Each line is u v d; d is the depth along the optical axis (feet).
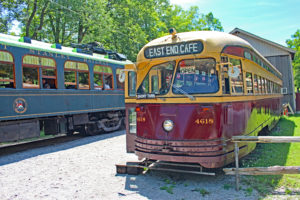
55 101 32.30
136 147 17.99
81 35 82.33
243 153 18.26
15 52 28.12
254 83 22.31
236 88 17.87
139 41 81.76
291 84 73.51
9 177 19.33
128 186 16.63
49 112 31.45
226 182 16.63
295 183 15.99
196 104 15.78
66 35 89.51
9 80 27.50
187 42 16.43
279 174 16.21
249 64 21.03
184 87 16.48
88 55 38.55
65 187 16.85
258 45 75.20
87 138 37.17
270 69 35.32
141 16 87.51
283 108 63.52
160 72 17.69
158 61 17.90
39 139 38.75
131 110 21.26
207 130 15.46
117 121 44.98
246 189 15.29
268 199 13.76
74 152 27.12
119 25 82.74
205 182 16.81
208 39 16.21
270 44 73.82
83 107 36.58
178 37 17.08
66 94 33.91
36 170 20.93
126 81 21.57
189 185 16.42
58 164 22.52
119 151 26.76
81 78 36.78
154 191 15.62
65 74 34.17
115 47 82.07
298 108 85.46
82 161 23.24
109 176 18.78
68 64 34.68
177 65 17.03
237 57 18.11
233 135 16.89
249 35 74.59
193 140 15.64
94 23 73.77
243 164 20.25
